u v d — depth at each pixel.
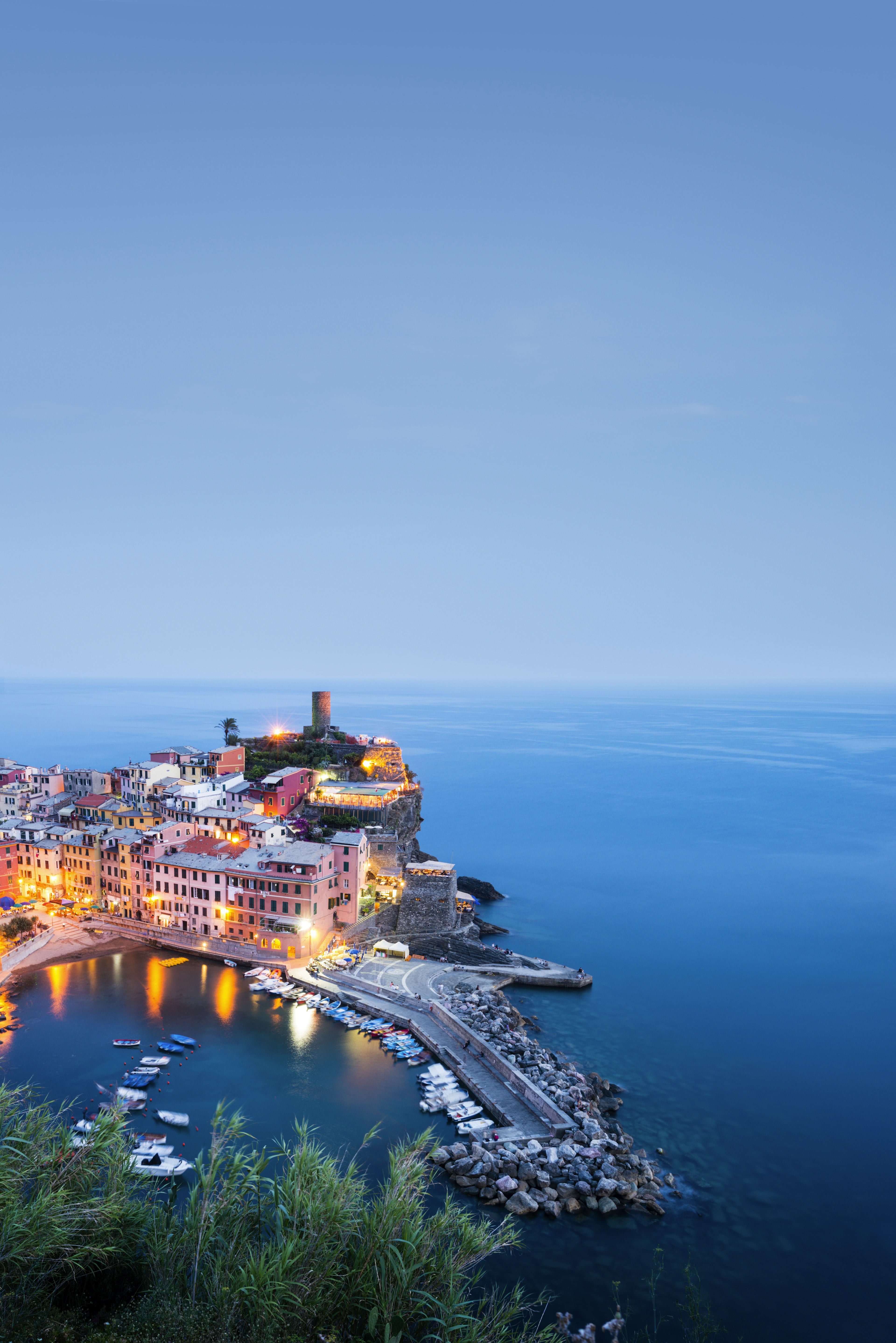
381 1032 100.56
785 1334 59.34
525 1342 48.81
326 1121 80.81
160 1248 42.78
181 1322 37.28
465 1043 97.06
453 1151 75.25
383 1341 40.09
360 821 159.12
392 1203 45.09
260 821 140.75
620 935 158.75
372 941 134.12
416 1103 85.00
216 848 134.00
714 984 132.88
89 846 140.75
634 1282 63.19
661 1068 101.62
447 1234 47.19
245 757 196.00
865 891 192.38
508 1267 63.84
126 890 139.00
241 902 125.88
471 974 124.19
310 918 121.56
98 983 114.38
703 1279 64.19
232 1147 52.97
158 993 111.38
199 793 157.38
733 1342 58.16
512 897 185.00
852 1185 78.38
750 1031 114.81
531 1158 75.12
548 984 126.94
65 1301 40.84
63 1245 39.25
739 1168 80.12
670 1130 86.62
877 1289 64.50
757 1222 71.69
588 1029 112.56
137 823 148.25
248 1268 40.03
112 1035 98.12
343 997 110.06
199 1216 44.41
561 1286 62.22
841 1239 70.25
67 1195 41.97
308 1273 40.97
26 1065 89.88
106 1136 45.69
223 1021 103.00
